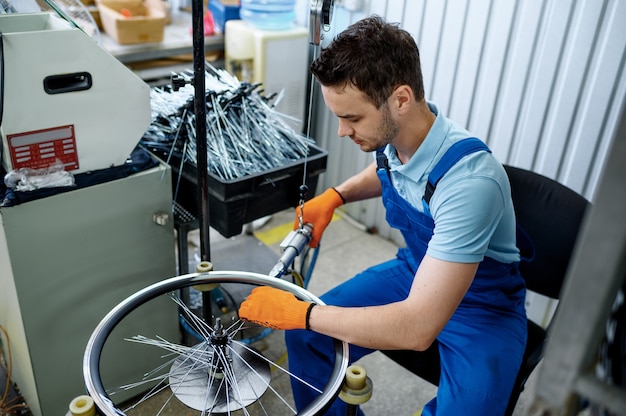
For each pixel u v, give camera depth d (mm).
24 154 1358
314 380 1502
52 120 1358
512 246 1427
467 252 1188
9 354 1798
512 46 2078
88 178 1450
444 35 2273
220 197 1532
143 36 2477
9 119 1296
